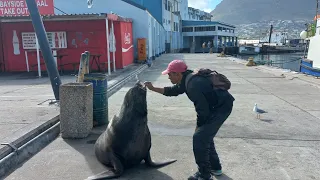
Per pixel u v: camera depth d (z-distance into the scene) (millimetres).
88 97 5258
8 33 14484
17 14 17312
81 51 14844
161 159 4383
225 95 3328
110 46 14820
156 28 27781
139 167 4156
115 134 3910
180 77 3494
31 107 6812
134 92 3822
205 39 64500
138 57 18469
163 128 5844
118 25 14898
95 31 14672
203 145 3389
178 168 4098
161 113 6953
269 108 7469
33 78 12391
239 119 6441
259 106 7684
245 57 48531
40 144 4941
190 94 3318
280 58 47562
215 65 19484
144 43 18266
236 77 13492
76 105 5145
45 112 6324
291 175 3873
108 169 4055
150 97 8844
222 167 4102
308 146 4891
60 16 11961
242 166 4137
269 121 6301
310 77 13180
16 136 4695
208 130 3344
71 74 13398
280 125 6020
